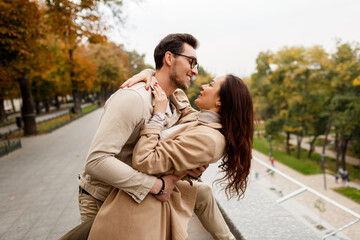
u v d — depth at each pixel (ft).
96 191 4.50
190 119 5.30
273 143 140.56
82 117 83.41
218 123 4.35
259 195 8.44
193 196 5.13
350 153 132.87
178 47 4.45
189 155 3.76
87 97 220.84
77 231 4.33
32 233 11.30
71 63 86.79
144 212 3.91
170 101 5.37
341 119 102.53
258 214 7.16
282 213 7.19
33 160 27.61
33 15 28.43
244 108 4.30
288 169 97.81
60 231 11.34
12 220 12.78
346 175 80.79
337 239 6.07
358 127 101.24
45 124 70.95
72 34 27.50
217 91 4.32
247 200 8.08
